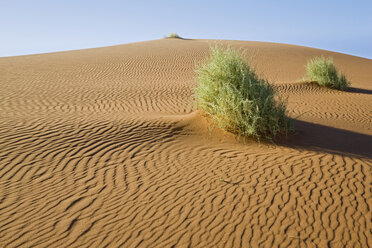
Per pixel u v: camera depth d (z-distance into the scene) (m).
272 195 4.50
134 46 32.19
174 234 3.68
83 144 6.29
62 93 12.10
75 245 3.49
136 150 6.16
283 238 3.59
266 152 6.18
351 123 8.87
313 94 13.30
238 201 4.36
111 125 7.43
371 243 3.50
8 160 5.47
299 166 5.45
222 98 7.23
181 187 4.78
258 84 7.37
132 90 13.21
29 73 16.84
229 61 7.71
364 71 24.62
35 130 6.89
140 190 4.69
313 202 4.30
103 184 4.85
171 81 16.33
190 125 7.52
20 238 3.59
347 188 4.66
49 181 4.89
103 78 16.61
